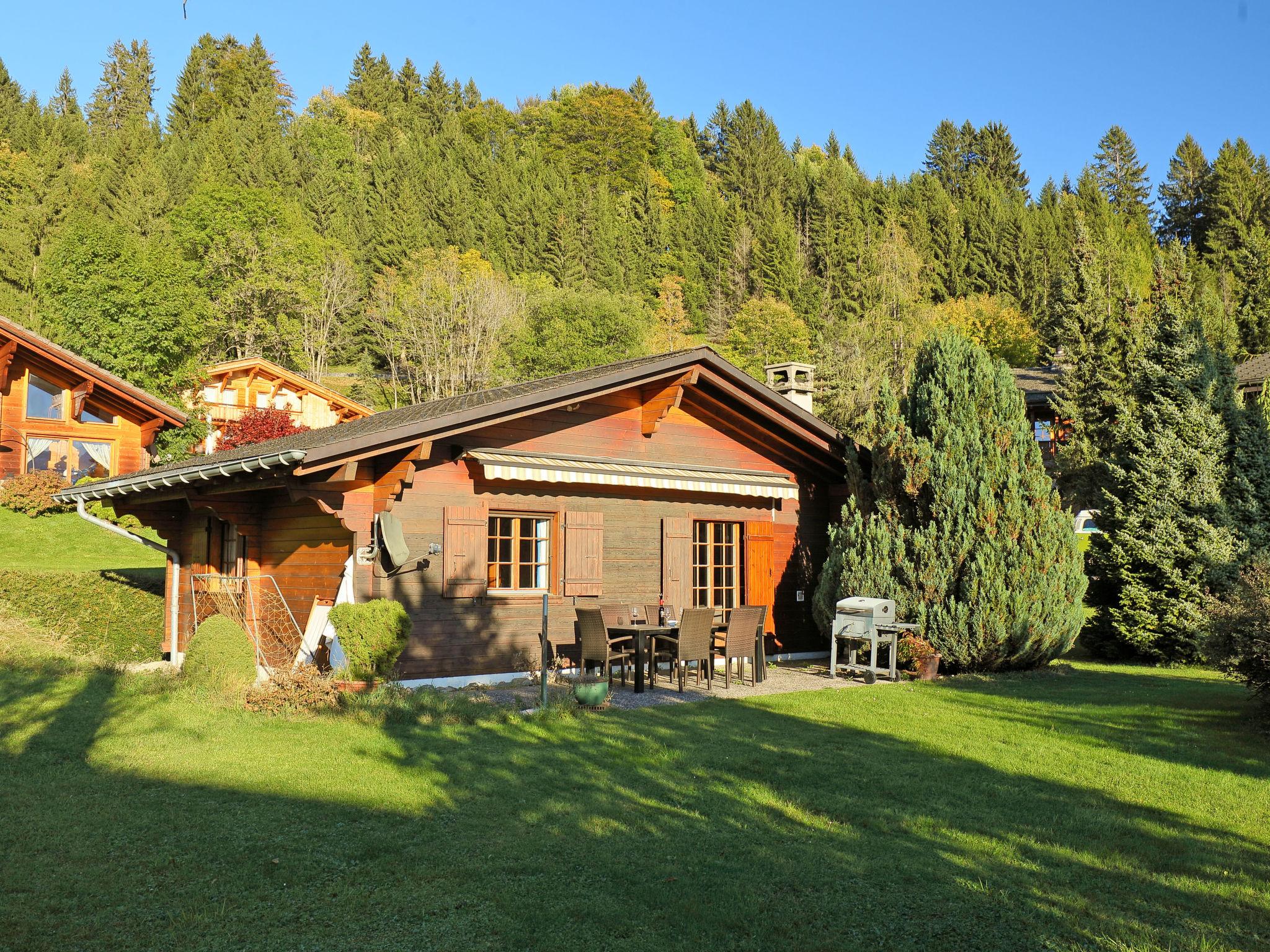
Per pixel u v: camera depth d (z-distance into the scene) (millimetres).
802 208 98000
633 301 72062
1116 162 110625
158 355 36594
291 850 5812
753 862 5777
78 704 9938
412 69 121000
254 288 55500
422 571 12445
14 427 27000
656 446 15102
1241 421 16625
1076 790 7484
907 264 79375
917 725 10008
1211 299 54625
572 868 5621
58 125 83625
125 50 115625
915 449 14305
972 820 6680
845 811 6848
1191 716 10531
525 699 11242
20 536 23766
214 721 9367
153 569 18688
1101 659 17250
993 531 13945
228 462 11203
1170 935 4812
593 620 12180
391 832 6191
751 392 15375
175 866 5508
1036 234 84438
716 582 15945
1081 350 40500
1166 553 16172
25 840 5879
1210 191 90000
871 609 13602
